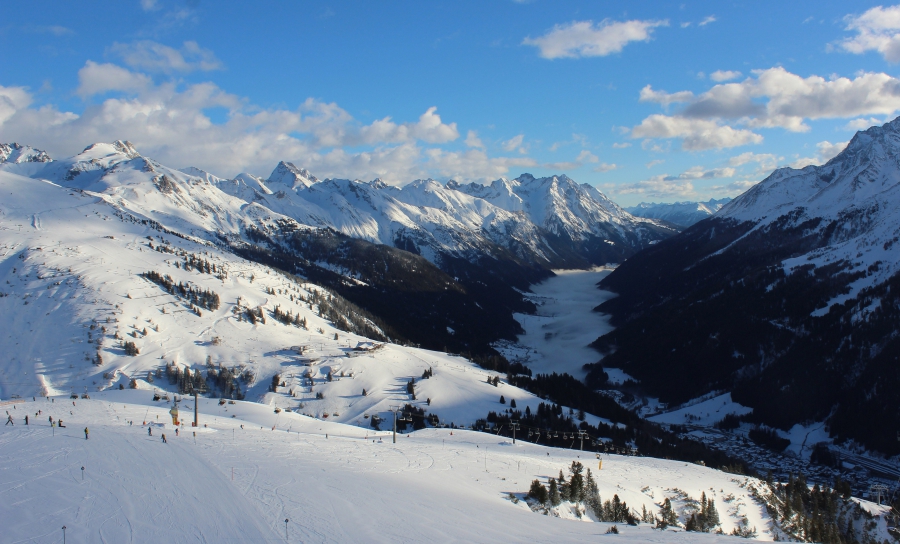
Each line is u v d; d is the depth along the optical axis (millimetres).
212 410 103000
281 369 150750
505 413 136000
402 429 121312
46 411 79062
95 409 82375
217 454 55000
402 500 45281
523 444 100375
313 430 92812
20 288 175875
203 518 36531
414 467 61188
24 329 153375
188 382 135375
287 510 39375
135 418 76875
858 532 84500
